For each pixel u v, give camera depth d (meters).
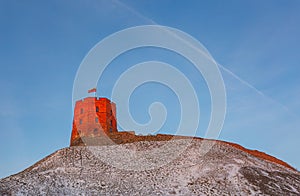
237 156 57.53
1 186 41.84
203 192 43.84
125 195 42.06
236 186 45.97
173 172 50.59
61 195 40.66
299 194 45.78
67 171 49.06
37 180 44.44
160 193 43.22
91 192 42.31
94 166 52.31
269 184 47.62
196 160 54.59
